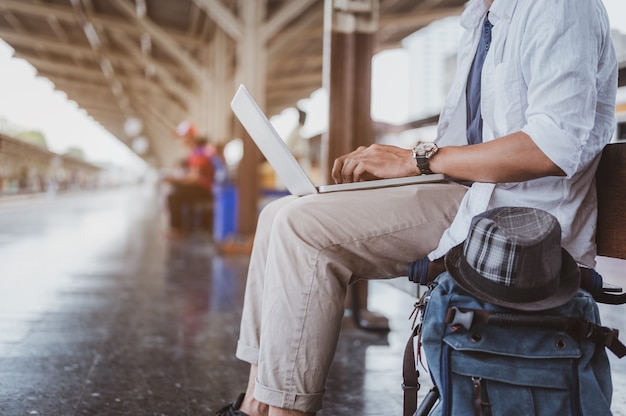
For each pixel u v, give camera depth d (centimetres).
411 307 335
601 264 166
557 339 91
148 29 1162
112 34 1555
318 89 1877
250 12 687
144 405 170
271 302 115
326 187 124
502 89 113
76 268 438
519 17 111
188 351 230
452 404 89
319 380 114
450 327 92
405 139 315
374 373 209
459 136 137
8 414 158
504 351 90
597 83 111
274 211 134
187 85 2030
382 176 122
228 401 176
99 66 2198
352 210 117
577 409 89
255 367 133
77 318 278
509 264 91
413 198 121
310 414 114
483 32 127
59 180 1468
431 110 267
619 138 208
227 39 1202
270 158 128
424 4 1058
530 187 112
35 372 195
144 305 317
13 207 942
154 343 240
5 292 332
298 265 115
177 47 1191
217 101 1198
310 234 115
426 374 205
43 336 242
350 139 301
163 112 2766
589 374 90
